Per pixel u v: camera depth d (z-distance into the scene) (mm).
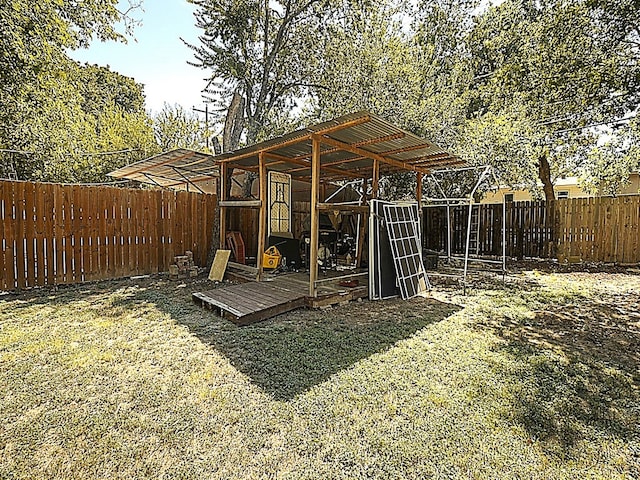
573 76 7688
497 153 9836
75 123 11031
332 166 8484
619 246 9828
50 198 6652
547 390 2936
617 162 11578
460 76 11625
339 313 5242
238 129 9344
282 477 1952
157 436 2283
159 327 4438
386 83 9992
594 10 7227
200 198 8867
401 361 3473
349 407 2631
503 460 2102
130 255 7770
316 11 11828
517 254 11398
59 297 5934
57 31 7711
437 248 13062
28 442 2209
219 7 11172
